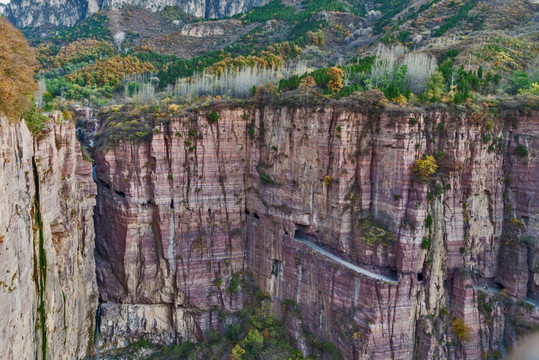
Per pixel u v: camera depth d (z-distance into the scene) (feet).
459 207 184.44
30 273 126.82
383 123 183.83
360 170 190.70
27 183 128.57
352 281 180.34
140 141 208.85
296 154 204.95
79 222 188.65
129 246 212.43
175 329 216.33
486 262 190.49
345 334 178.81
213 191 217.36
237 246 222.07
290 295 205.67
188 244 214.28
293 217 205.36
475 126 185.06
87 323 192.54
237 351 189.88
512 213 189.37
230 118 216.54
